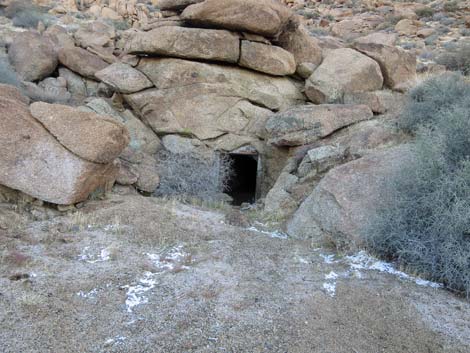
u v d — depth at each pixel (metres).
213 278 5.01
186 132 11.30
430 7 30.83
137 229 6.34
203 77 11.31
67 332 3.83
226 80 11.44
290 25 12.36
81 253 5.48
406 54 12.45
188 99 11.32
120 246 5.73
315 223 6.80
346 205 6.49
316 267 5.50
